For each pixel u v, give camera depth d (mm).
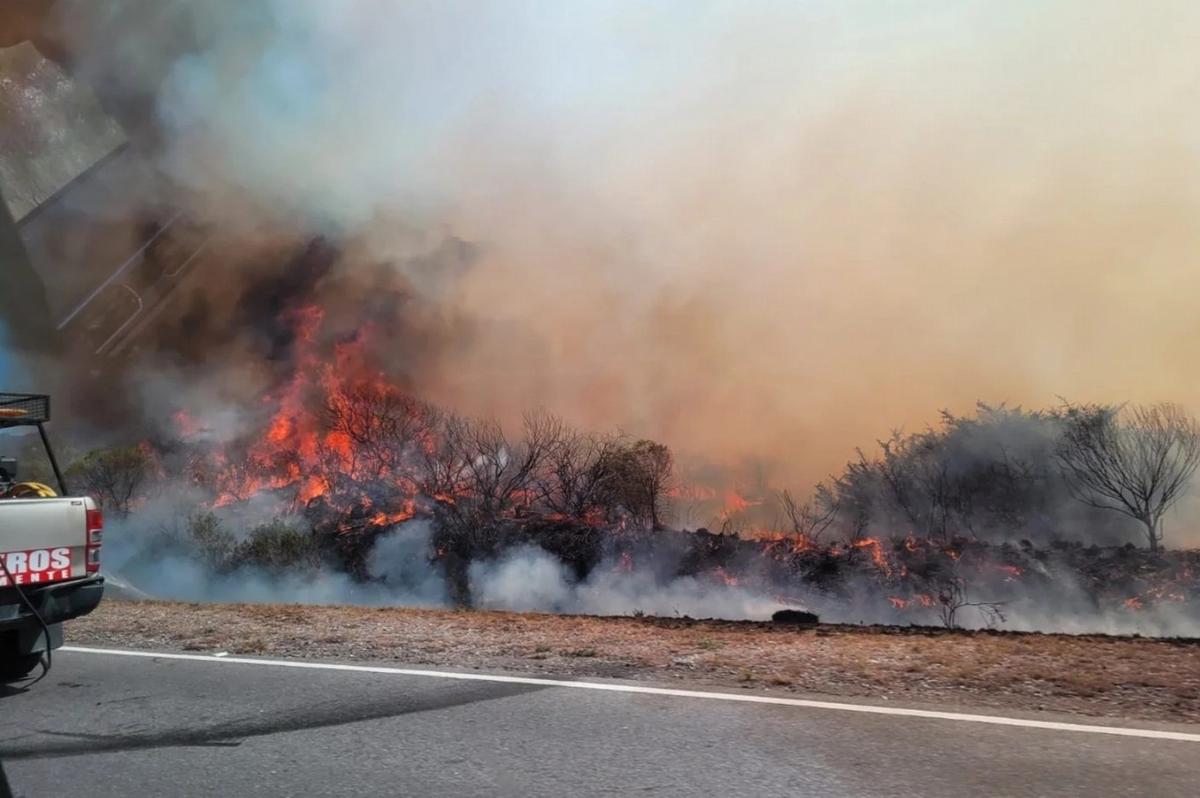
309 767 3834
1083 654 5723
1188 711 4500
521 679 5238
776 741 4082
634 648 6090
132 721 4512
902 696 4816
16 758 3982
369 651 6082
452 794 3514
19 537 5168
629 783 3604
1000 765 3740
